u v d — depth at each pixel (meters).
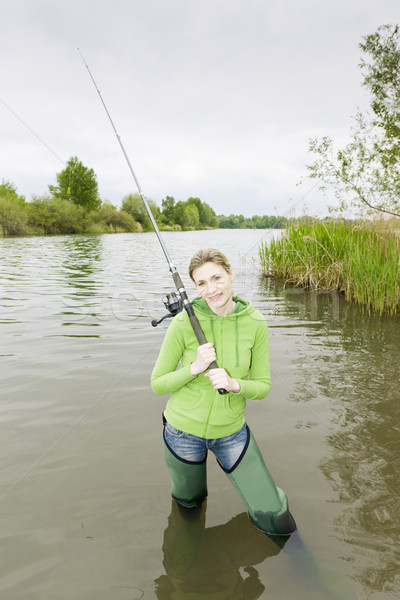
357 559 1.67
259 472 1.78
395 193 7.01
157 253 17.31
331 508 1.98
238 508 1.98
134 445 2.51
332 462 2.36
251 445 1.82
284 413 2.95
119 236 34.72
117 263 13.14
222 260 1.73
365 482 2.19
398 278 6.27
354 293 7.06
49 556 1.69
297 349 4.39
